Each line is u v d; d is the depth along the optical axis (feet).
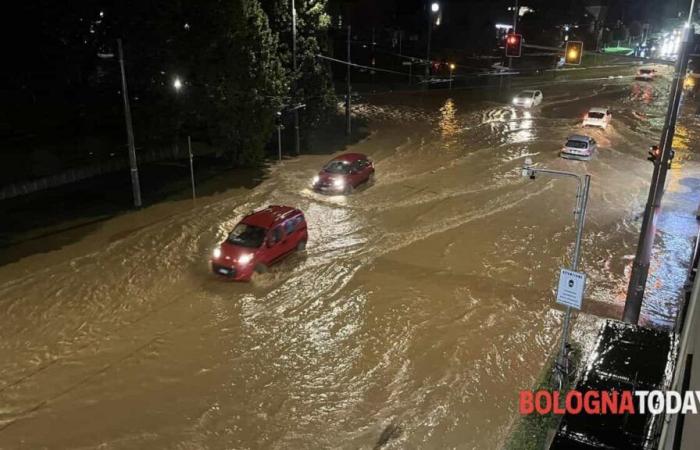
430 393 45.09
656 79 225.35
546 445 36.17
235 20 90.07
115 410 42.93
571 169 108.27
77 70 97.55
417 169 107.34
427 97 183.83
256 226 65.57
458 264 67.92
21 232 73.20
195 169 103.09
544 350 50.88
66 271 63.62
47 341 51.16
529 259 69.62
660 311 58.54
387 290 61.52
